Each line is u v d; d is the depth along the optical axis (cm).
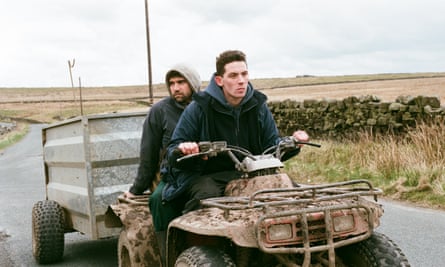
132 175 680
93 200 660
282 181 407
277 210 366
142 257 489
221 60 440
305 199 364
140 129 688
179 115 573
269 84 12138
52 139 799
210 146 417
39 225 728
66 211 754
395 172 1184
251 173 419
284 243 357
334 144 1672
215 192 425
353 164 1331
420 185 1055
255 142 461
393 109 1641
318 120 2031
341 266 409
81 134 674
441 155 1195
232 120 449
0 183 1783
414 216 906
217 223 360
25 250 831
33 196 1417
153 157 573
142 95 13825
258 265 424
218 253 374
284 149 455
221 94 443
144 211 511
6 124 8131
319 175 1327
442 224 849
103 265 726
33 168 2300
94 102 11744
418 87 5866
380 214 390
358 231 376
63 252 764
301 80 13062
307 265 354
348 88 7244
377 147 1392
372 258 384
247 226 353
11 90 17975
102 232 667
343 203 378
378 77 12675
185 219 387
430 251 712
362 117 1778
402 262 378
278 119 2317
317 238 371
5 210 1201
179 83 574
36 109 11294
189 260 371
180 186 441
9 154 3381
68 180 741
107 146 667
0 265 745
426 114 1554
